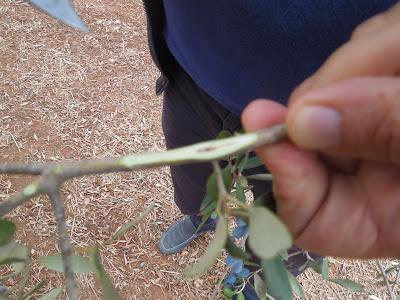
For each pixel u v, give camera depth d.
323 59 0.20
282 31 0.19
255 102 0.12
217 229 0.10
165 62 0.29
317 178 0.13
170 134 0.33
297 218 0.13
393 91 0.11
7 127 0.50
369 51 0.12
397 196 0.13
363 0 0.18
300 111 0.11
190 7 0.23
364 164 0.13
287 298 0.11
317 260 0.29
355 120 0.11
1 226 0.11
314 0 0.18
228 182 0.14
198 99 0.28
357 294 0.45
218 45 0.22
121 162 0.09
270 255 0.09
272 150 0.12
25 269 0.14
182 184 0.36
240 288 0.35
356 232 0.14
